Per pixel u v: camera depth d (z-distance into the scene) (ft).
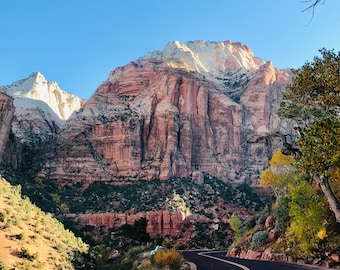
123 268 118.83
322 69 60.85
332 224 96.53
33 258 101.30
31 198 260.62
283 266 87.56
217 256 152.05
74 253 129.39
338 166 55.06
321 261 90.58
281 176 179.01
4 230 108.58
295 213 99.96
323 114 61.87
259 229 158.92
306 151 55.72
